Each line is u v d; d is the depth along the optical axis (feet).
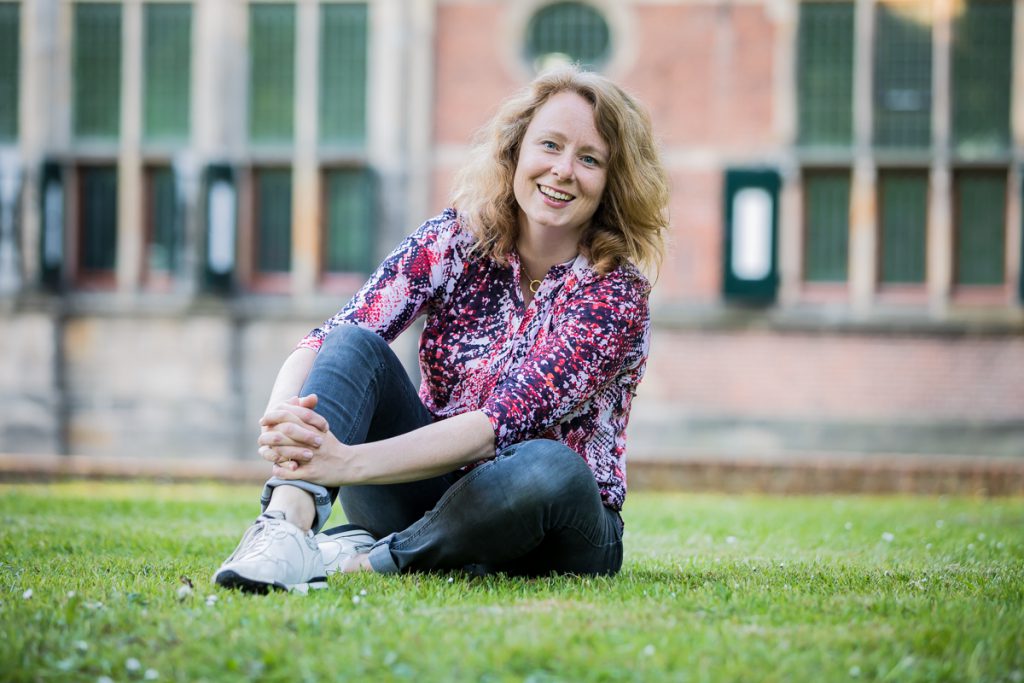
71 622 8.67
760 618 9.25
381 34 47.98
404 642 8.16
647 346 11.76
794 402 46.32
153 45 48.96
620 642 8.29
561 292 11.47
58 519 19.07
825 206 46.93
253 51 48.73
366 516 12.14
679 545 16.38
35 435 48.39
